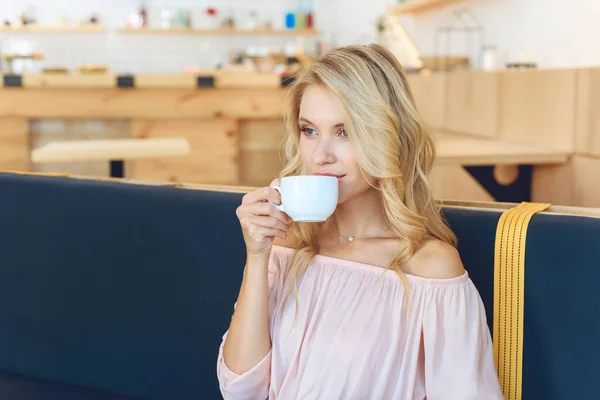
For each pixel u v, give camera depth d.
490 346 1.06
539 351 1.07
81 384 1.51
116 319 1.46
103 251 1.47
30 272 1.54
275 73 4.15
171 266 1.41
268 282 1.23
